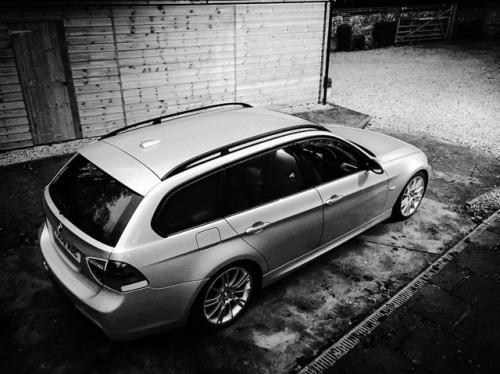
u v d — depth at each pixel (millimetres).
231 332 3670
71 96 7715
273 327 3729
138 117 8523
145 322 3166
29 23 6953
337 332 3682
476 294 4145
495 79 13836
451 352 3465
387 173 4824
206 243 3289
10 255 4727
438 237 5113
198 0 8086
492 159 7500
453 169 7078
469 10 22594
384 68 15594
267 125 4160
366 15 19891
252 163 3682
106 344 3531
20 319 3799
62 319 3805
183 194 3262
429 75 14438
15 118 7430
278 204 3758
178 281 3174
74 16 7234
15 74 7160
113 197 3207
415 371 3279
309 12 9586
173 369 3303
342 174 4383
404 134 8797
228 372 3279
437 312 3904
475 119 9875
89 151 3717
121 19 7641
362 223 4762
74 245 3180
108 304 3016
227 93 9398
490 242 5004
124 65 7977
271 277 3965
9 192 6121
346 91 12367
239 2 8562
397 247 4906
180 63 8539
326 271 4488
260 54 9438
